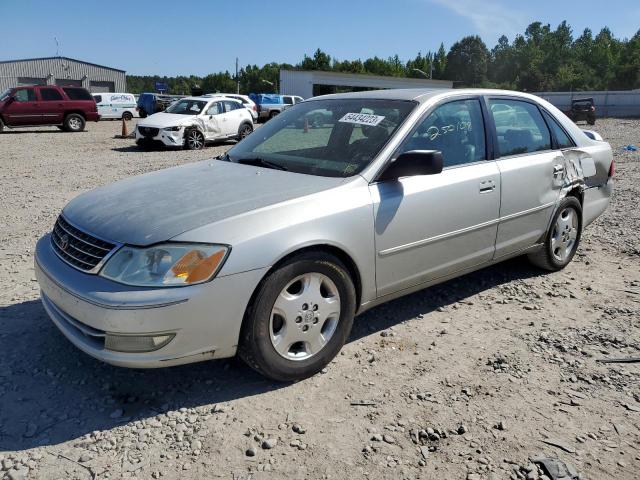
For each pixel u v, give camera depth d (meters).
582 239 6.35
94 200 3.54
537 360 3.59
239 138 19.11
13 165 12.81
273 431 2.86
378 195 3.50
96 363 3.51
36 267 3.40
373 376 3.38
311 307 3.24
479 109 4.35
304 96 52.12
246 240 2.95
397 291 3.77
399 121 3.84
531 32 131.62
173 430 2.87
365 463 2.63
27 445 2.73
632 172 11.45
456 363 3.54
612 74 101.25
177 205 3.21
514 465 2.62
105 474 2.55
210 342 2.93
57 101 23.25
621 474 2.57
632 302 4.54
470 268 4.27
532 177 4.55
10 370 3.39
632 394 3.21
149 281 2.81
